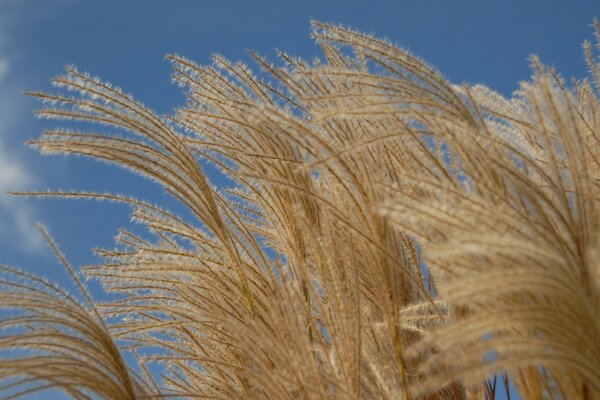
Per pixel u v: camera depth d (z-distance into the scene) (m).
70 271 2.76
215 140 3.12
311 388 2.31
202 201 3.13
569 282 1.77
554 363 1.81
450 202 2.28
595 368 1.78
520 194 2.12
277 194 3.01
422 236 2.19
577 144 1.99
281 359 2.37
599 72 2.85
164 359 3.11
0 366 2.42
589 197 1.98
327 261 2.58
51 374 2.47
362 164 2.52
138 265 3.13
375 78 2.50
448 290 1.73
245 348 2.46
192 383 3.29
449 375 1.88
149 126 3.07
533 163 2.13
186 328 3.19
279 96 3.06
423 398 2.58
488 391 2.54
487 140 2.14
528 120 2.63
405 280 2.76
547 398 2.12
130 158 3.04
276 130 2.87
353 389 2.39
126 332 3.06
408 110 2.28
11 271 2.65
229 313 3.02
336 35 2.62
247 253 3.17
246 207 3.55
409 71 2.48
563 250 1.93
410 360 2.69
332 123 2.68
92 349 2.61
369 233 2.52
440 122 2.21
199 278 3.10
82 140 2.97
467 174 2.18
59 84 2.98
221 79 3.05
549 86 2.00
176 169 3.10
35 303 2.60
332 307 2.61
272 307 2.48
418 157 2.43
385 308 2.52
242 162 3.08
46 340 2.56
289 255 3.06
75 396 2.50
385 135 2.39
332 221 2.81
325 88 2.84
